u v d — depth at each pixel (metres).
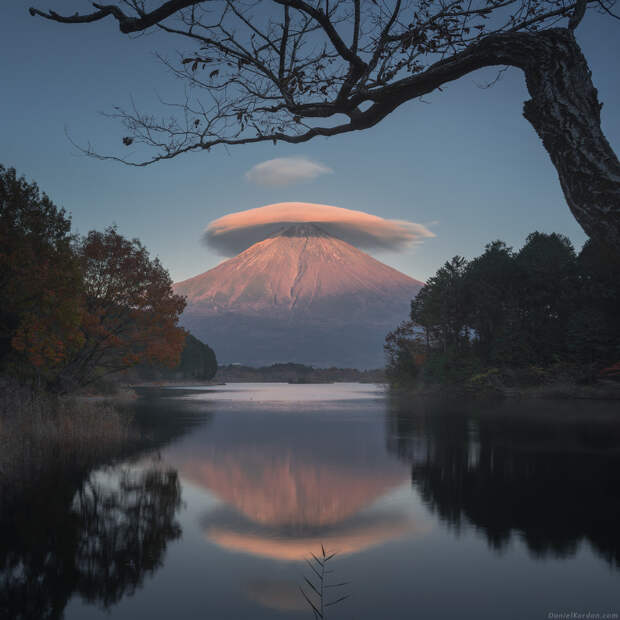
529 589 6.61
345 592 6.59
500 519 9.87
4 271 20.12
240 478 13.93
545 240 55.59
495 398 47.34
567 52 2.71
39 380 24.48
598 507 10.61
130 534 9.01
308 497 11.84
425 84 3.30
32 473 14.20
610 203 2.46
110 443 20.03
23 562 7.67
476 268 57.78
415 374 68.56
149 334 28.44
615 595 6.40
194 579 7.02
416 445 19.86
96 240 27.45
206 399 54.56
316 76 3.85
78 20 3.43
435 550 8.19
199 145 4.03
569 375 47.06
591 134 2.61
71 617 5.87
